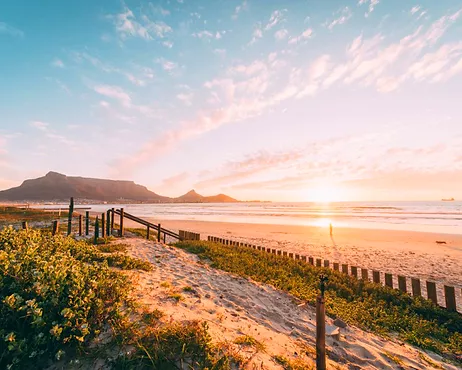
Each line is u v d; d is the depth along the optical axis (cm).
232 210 10125
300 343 469
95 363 317
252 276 938
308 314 646
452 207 9462
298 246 2148
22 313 319
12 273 353
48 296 342
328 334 522
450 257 1728
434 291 763
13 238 523
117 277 468
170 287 647
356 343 509
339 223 4159
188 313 481
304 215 6384
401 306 748
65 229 1961
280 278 945
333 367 407
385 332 591
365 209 9231
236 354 361
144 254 1127
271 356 388
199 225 3894
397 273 1345
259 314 594
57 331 303
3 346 296
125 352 330
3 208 4125
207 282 782
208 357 334
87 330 323
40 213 3478
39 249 515
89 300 361
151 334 364
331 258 1705
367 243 2280
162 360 325
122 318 377
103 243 1352
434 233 2862
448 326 657
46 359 318
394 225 3759
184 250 1392
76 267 419
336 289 882
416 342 554
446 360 491
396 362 457
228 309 579
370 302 776
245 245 1659
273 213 7475
